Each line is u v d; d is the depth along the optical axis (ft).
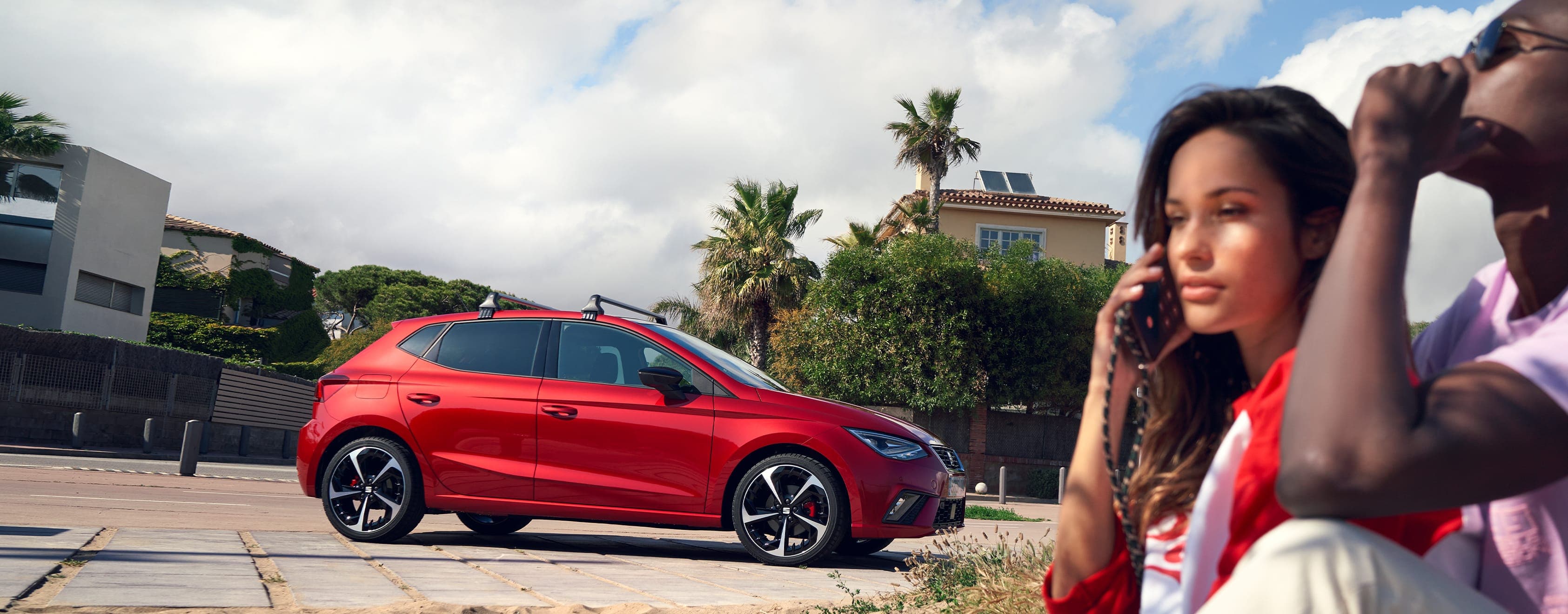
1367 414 2.23
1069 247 104.63
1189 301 3.00
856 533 18.11
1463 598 2.50
